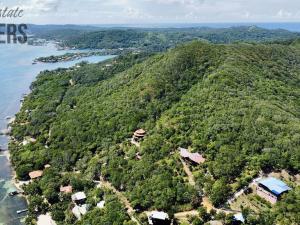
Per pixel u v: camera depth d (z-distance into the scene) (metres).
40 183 143.62
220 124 137.38
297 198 103.12
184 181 121.62
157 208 114.75
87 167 150.50
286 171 115.31
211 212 105.94
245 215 102.00
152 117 167.62
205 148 130.75
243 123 135.00
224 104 152.38
